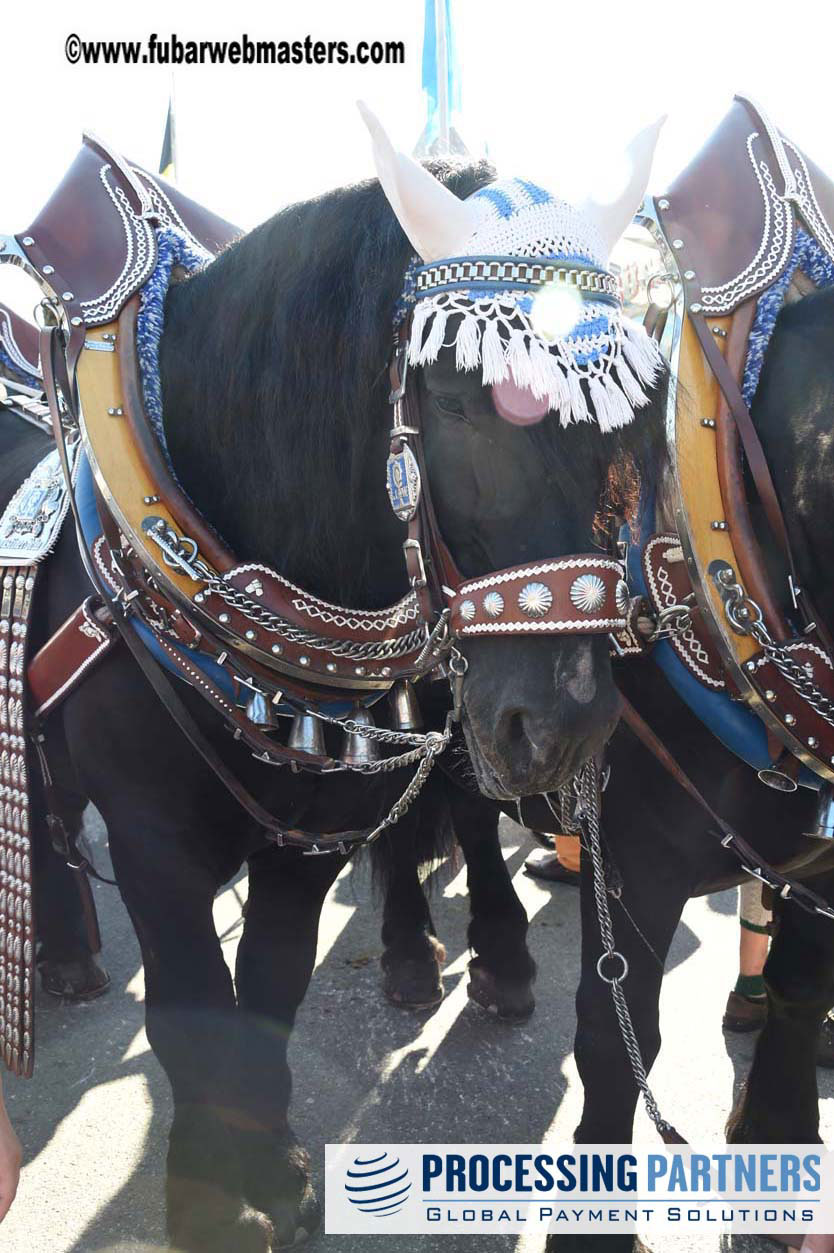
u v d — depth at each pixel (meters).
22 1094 2.11
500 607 1.07
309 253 1.26
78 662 1.43
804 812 1.44
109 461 1.32
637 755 1.50
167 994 1.47
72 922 2.41
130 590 1.36
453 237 1.08
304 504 1.30
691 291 1.38
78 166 1.51
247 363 1.32
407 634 1.39
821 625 1.33
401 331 1.15
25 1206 1.81
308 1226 1.74
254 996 1.72
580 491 1.04
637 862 1.54
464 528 1.12
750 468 1.33
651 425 1.09
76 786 1.71
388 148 1.08
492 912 2.38
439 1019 2.38
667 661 1.41
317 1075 2.18
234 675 1.36
